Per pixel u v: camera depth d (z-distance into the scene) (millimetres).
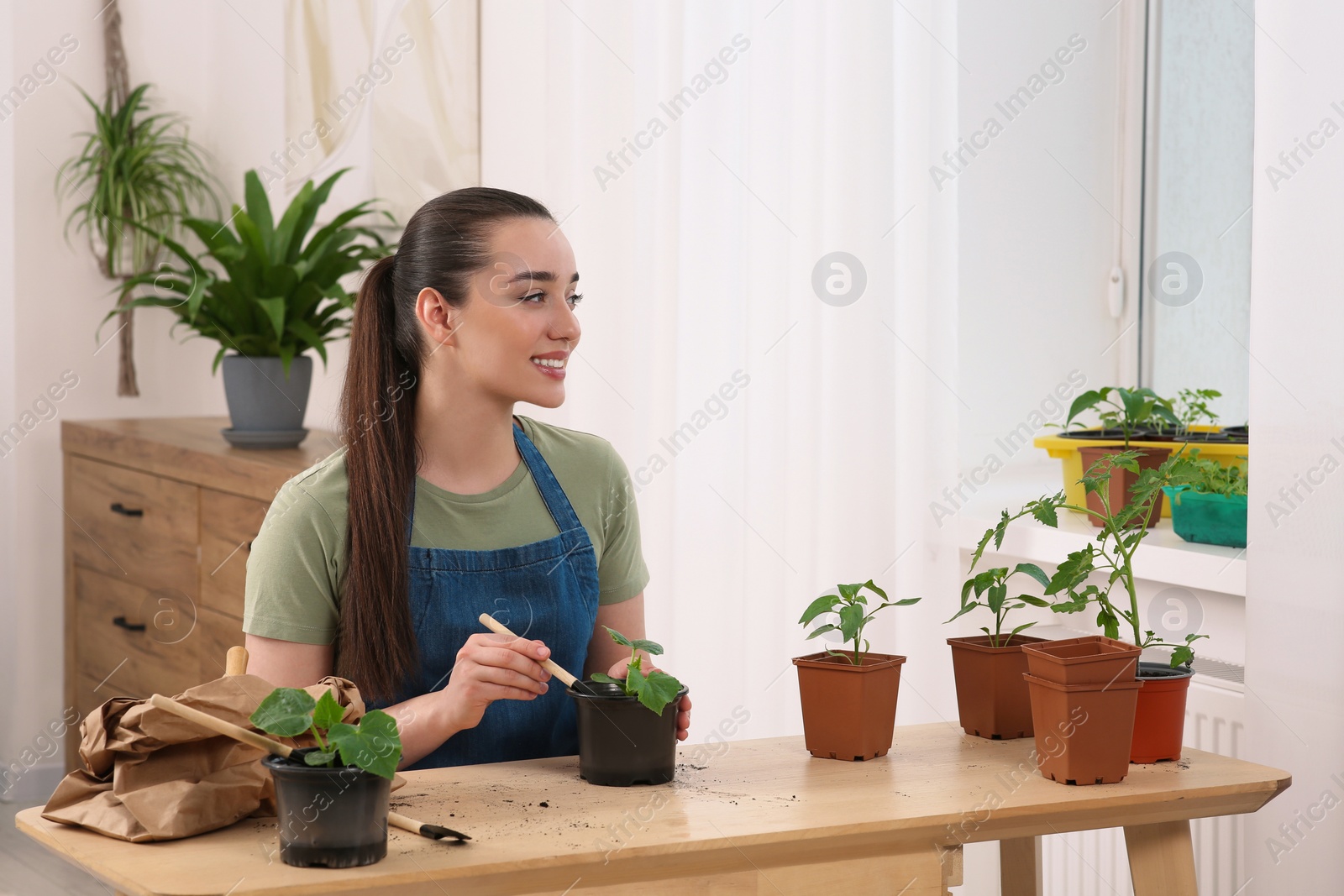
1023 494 2439
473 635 1360
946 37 2137
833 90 2170
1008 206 2500
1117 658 1273
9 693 3787
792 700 2316
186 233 3975
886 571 2156
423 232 1493
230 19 3963
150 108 3973
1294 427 1582
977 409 2514
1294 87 1579
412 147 3412
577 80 2732
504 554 1506
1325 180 1557
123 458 3484
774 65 2324
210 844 1093
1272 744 1601
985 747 1439
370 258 3410
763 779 1302
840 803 1218
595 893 1098
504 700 1491
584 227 2719
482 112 3166
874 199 2145
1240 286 2445
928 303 2123
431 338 1487
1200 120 2490
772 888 1156
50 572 3834
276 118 3844
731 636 2484
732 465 2471
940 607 2111
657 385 2576
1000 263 2504
